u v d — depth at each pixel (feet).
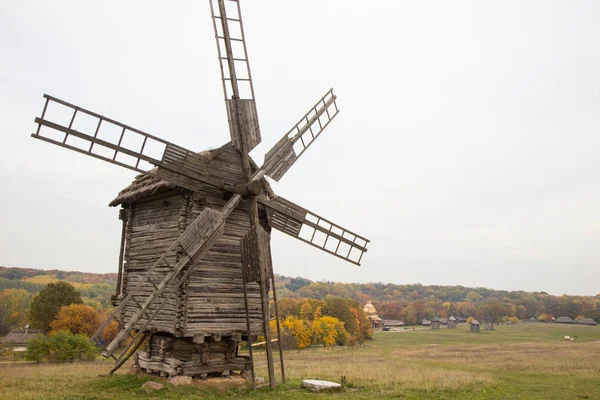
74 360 120.78
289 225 63.93
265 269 53.36
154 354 58.59
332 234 66.80
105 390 49.14
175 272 48.78
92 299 434.30
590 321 627.87
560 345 219.41
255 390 51.62
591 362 105.40
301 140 69.26
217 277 55.21
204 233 51.47
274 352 195.72
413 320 647.56
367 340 323.57
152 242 59.52
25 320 338.95
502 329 497.05
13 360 128.67
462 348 206.39
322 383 54.34
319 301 330.13
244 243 54.90
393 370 83.92
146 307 46.14
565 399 50.88
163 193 59.57
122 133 50.29
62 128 47.19
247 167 58.85
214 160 57.31
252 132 61.11
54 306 235.40
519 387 59.82
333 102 75.51
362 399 48.01
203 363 54.39
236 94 60.08
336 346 260.01
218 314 54.39
